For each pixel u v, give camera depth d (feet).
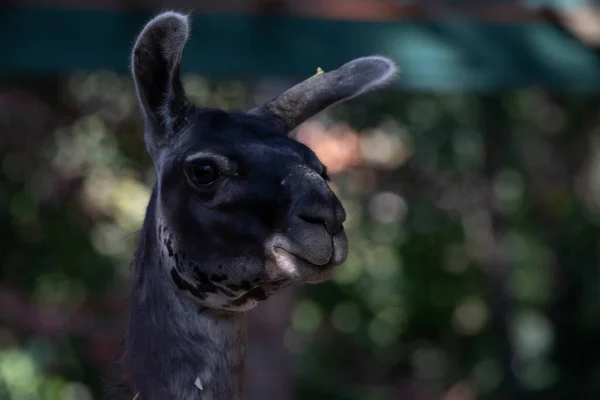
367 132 44.32
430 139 47.16
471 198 51.57
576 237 48.70
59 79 40.27
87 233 41.65
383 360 57.41
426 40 32.76
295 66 31.86
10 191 40.55
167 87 15.94
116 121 42.09
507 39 33.45
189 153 15.16
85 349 38.42
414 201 50.21
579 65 33.81
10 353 35.96
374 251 55.47
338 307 57.11
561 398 46.78
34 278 41.06
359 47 32.22
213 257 14.99
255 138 15.26
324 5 31.89
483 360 54.08
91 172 41.98
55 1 30.60
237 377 15.94
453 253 55.31
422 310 57.26
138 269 16.24
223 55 31.45
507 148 49.78
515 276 57.82
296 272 14.55
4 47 30.55
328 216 14.49
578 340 47.11
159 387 15.65
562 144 54.70
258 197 14.74
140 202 42.88
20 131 39.96
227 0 31.27
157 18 15.67
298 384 52.21
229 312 15.72
